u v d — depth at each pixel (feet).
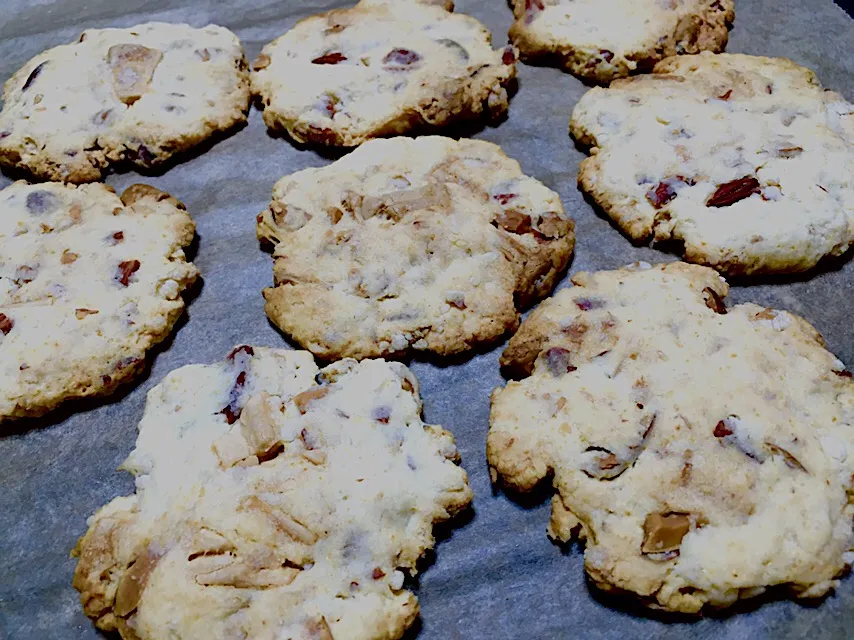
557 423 0.57
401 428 0.57
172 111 0.78
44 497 0.59
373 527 0.53
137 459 0.57
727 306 0.66
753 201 0.68
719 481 0.53
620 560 0.52
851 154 0.71
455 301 0.64
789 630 0.51
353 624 0.50
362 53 0.82
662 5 0.84
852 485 0.54
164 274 0.67
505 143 0.78
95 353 0.63
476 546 0.56
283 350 0.62
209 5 0.93
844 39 0.86
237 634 0.49
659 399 0.57
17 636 0.53
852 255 0.69
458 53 0.80
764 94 0.77
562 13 0.84
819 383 0.58
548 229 0.68
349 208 0.69
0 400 0.61
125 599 0.51
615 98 0.77
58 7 0.94
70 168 0.75
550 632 0.52
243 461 0.55
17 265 0.67
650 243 0.70
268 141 0.79
